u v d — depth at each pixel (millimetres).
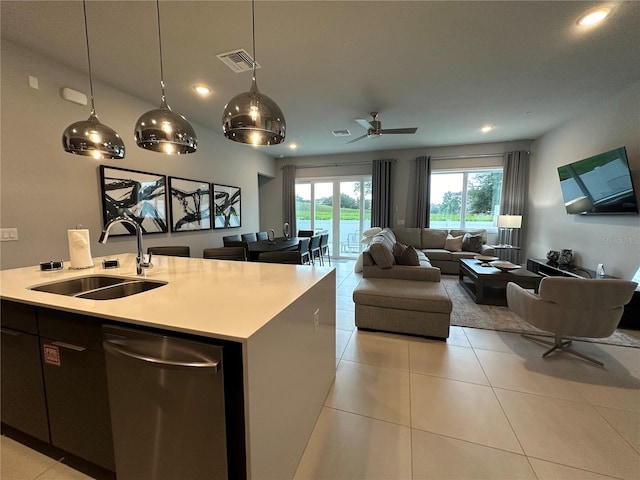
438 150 6141
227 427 988
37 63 2512
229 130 1639
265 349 1017
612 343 2516
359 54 2547
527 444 1445
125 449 1137
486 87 3217
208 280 1660
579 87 3207
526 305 2330
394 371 2117
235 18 2047
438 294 2652
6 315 1351
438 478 1268
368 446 1446
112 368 1101
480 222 6156
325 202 7293
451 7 1964
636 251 3041
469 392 1863
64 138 1833
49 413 1322
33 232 2535
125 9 1947
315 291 1579
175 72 2840
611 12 2012
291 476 1273
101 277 1849
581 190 3771
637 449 1409
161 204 3869
